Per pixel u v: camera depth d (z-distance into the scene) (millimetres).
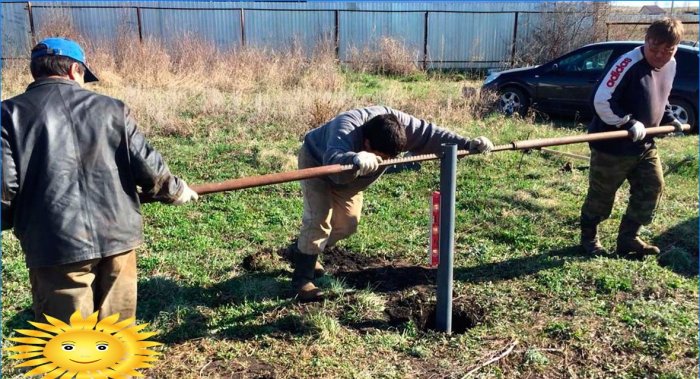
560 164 7348
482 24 18844
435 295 3979
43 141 2346
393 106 10117
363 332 3553
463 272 4367
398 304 3904
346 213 3895
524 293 4031
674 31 3855
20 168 2336
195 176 6727
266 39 18375
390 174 6742
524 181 6590
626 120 4016
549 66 10648
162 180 2584
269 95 11023
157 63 13195
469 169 7035
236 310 3750
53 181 2357
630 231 4543
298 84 12672
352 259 4602
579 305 3822
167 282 4031
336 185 3730
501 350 3352
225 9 17516
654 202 4398
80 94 2455
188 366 3184
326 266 4461
